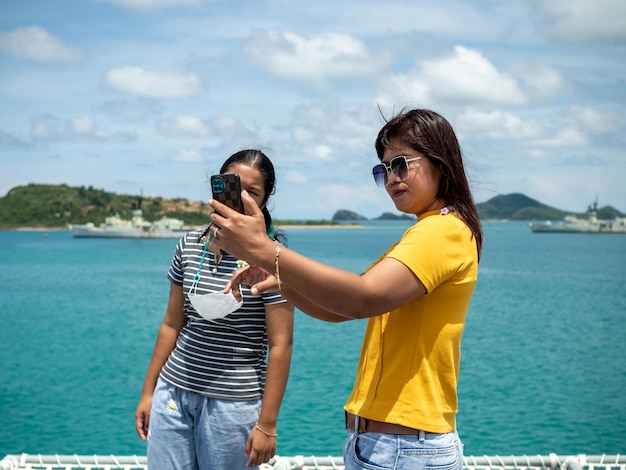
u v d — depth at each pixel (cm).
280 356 312
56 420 1098
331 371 1468
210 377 310
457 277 220
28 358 1672
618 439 995
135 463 381
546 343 1908
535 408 1177
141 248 10062
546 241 13000
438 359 222
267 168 312
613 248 9956
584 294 3441
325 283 188
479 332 2131
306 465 376
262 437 310
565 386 1353
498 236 16250
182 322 339
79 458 380
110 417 1118
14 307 2892
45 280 4422
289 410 1140
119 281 4350
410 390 221
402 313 224
